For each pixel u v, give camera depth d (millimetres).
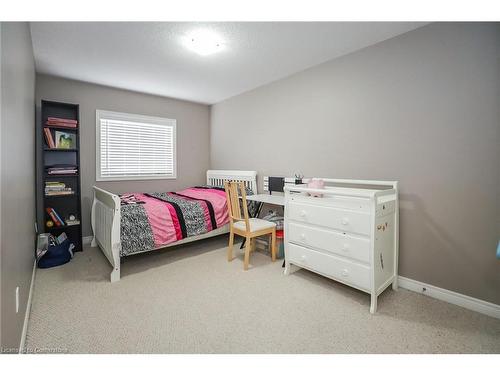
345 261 1979
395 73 2246
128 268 2598
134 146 3900
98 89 3533
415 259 2154
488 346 1474
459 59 1889
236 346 1466
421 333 1588
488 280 1810
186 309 1847
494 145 1761
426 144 2072
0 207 977
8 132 1182
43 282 2268
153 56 2658
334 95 2736
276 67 2975
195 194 3539
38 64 2836
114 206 2318
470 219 1876
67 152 3314
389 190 2012
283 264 2709
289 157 3285
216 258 2891
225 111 4363
